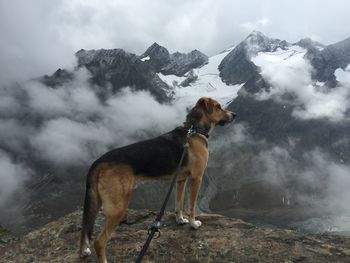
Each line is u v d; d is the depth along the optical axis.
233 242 1.60
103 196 1.41
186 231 1.72
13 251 1.76
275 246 1.56
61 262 1.56
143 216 1.96
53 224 1.97
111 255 1.57
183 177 1.65
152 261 1.51
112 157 1.45
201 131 1.70
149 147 1.52
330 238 1.67
